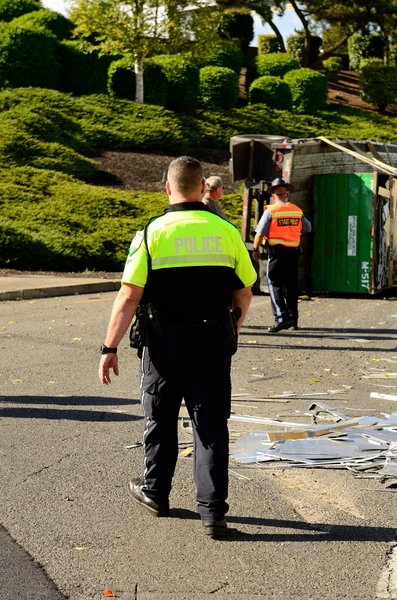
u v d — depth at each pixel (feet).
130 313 15.03
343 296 51.78
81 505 16.51
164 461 15.79
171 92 106.73
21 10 114.93
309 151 50.16
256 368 29.76
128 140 93.25
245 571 13.64
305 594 12.86
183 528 15.39
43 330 37.50
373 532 15.24
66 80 105.91
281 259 37.11
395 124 118.93
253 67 122.11
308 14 131.13
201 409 15.07
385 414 23.22
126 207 73.26
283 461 19.03
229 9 126.21
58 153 84.89
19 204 70.28
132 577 13.43
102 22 100.78
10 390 26.25
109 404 24.53
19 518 15.85
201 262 14.94
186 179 15.29
